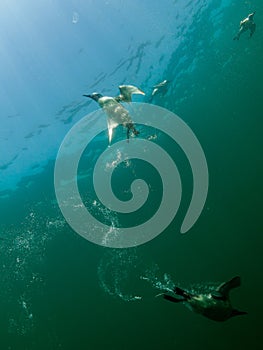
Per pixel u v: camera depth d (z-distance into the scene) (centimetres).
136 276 1366
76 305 1366
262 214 1344
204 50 1712
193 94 1858
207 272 1285
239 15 1672
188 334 1134
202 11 1577
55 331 1312
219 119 1794
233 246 1320
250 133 1664
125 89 711
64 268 1521
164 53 1636
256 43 1742
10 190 1775
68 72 1585
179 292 505
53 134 1695
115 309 1285
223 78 1819
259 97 1747
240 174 1543
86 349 1222
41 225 1717
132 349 1168
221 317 513
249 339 1044
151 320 1208
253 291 1145
